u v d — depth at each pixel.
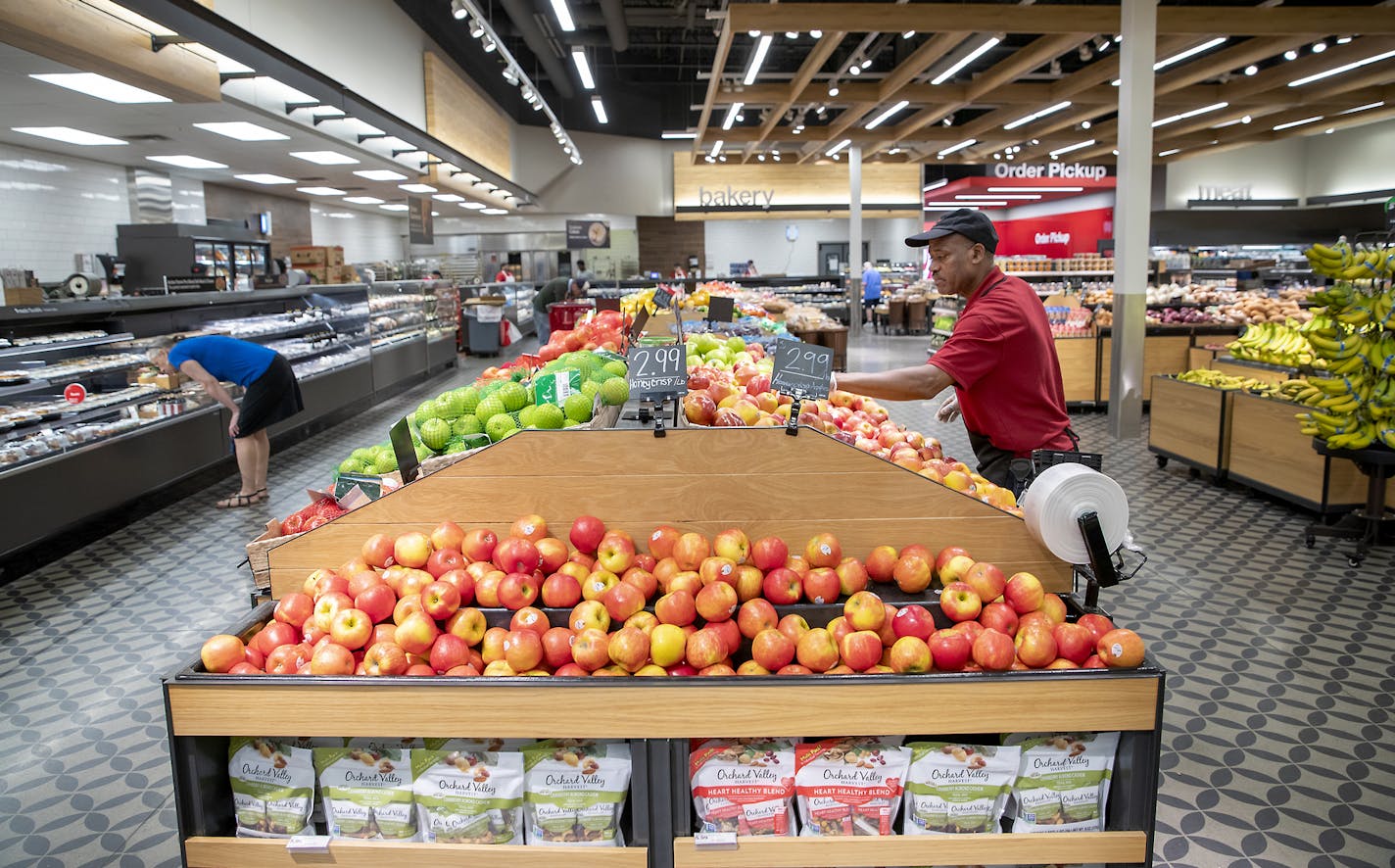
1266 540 5.20
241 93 6.76
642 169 22.38
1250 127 17.62
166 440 5.93
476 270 21.14
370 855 1.77
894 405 10.47
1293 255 20.78
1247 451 6.07
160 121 7.30
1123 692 1.71
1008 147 21.05
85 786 2.81
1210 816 2.57
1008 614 1.82
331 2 9.34
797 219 24.44
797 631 1.84
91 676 3.59
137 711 3.30
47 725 3.19
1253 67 12.56
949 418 3.16
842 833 1.79
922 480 2.06
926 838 1.76
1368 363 4.77
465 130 14.34
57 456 4.89
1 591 4.57
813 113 21.34
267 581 2.12
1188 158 20.97
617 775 1.78
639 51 21.08
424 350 12.94
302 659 1.82
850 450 2.05
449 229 21.45
